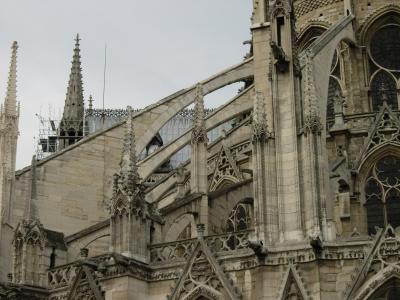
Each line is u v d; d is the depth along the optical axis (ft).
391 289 119.65
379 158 161.99
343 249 121.90
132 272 134.10
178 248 138.41
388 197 159.02
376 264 120.16
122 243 136.87
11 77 179.63
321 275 120.78
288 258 123.44
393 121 163.12
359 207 157.69
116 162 186.50
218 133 312.71
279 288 122.42
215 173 181.16
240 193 159.94
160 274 136.26
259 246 122.93
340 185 153.07
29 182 175.52
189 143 188.55
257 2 154.20
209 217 152.35
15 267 150.10
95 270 142.00
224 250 132.05
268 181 128.98
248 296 126.11
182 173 179.83
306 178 127.13
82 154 182.91
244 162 180.96
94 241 160.04
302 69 137.28
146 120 190.70
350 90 189.06
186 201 151.43
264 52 148.15
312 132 129.08
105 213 181.68
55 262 153.07
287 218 126.62
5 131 173.99
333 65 194.59
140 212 139.44
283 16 136.87
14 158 173.58
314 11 204.23
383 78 191.31
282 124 131.85
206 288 129.29
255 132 131.44
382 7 193.57
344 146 163.94
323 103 146.20
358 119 170.19
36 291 148.15
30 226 151.94
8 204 168.86
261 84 144.36
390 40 193.57
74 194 179.73
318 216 124.26
